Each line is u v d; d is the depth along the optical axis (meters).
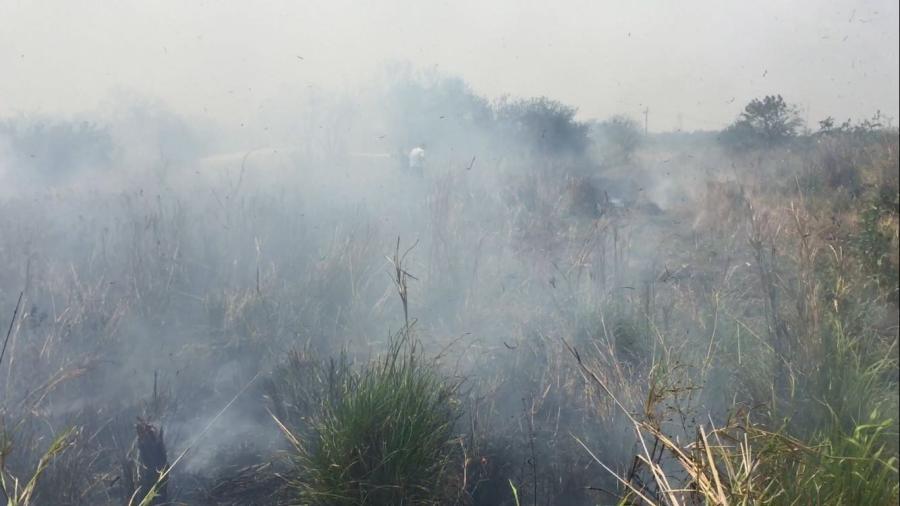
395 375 2.89
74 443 2.98
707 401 3.39
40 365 3.49
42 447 2.99
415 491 2.72
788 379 3.33
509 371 3.82
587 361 3.79
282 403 3.42
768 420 3.10
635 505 2.54
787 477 2.54
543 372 3.79
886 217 5.95
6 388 3.26
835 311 3.77
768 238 5.51
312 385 3.35
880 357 3.60
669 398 3.24
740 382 3.44
